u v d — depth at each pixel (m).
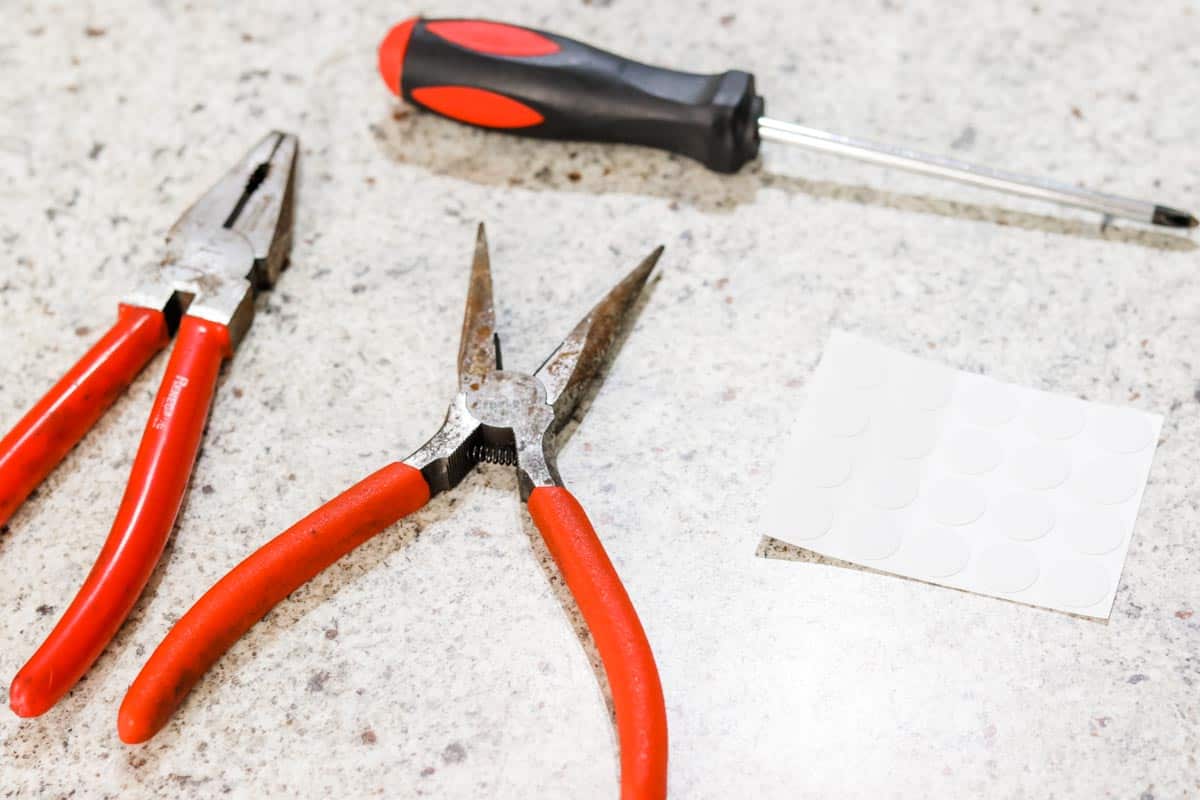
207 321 0.84
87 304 0.92
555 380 0.81
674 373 0.88
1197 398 0.86
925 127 1.01
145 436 0.78
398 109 1.02
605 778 0.72
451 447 0.78
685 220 0.95
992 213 0.95
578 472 0.83
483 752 0.73
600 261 0.93
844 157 0.93
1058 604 0.78
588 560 0.73
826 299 0.91
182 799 0.72
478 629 0.77
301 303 0.91
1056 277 0.92
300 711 0.75
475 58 0.94
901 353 0.87
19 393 0.88
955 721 0.74
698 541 0.81
